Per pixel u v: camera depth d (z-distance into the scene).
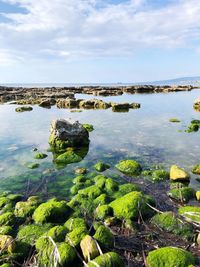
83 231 5.80
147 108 30.52
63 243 5.45
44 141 15.48
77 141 13.88
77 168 10.90
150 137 15.77
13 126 20.39
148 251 5.58
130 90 63.66
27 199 8.27
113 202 7.43
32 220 6.95
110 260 4.84
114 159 11.88
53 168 11.03
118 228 6.46
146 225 6.53
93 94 56.16
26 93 53.81
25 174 10.44
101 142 14.80
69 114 26.50
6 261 5.36
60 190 8.91
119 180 9.52
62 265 5.03
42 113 27.59
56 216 6.89
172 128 18.34
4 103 39.47
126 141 14.93
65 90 69.38
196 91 63.09
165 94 54.00
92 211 7.33
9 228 6.53
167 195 8.30
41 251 5.38
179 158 11.78
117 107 30.31
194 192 8.23
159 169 10.47
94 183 9.20
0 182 9.70
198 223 6.29
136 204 6.97
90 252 5.13
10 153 13.23
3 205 7.82
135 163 10.61
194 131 17.19
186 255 4.96
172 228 6.29
